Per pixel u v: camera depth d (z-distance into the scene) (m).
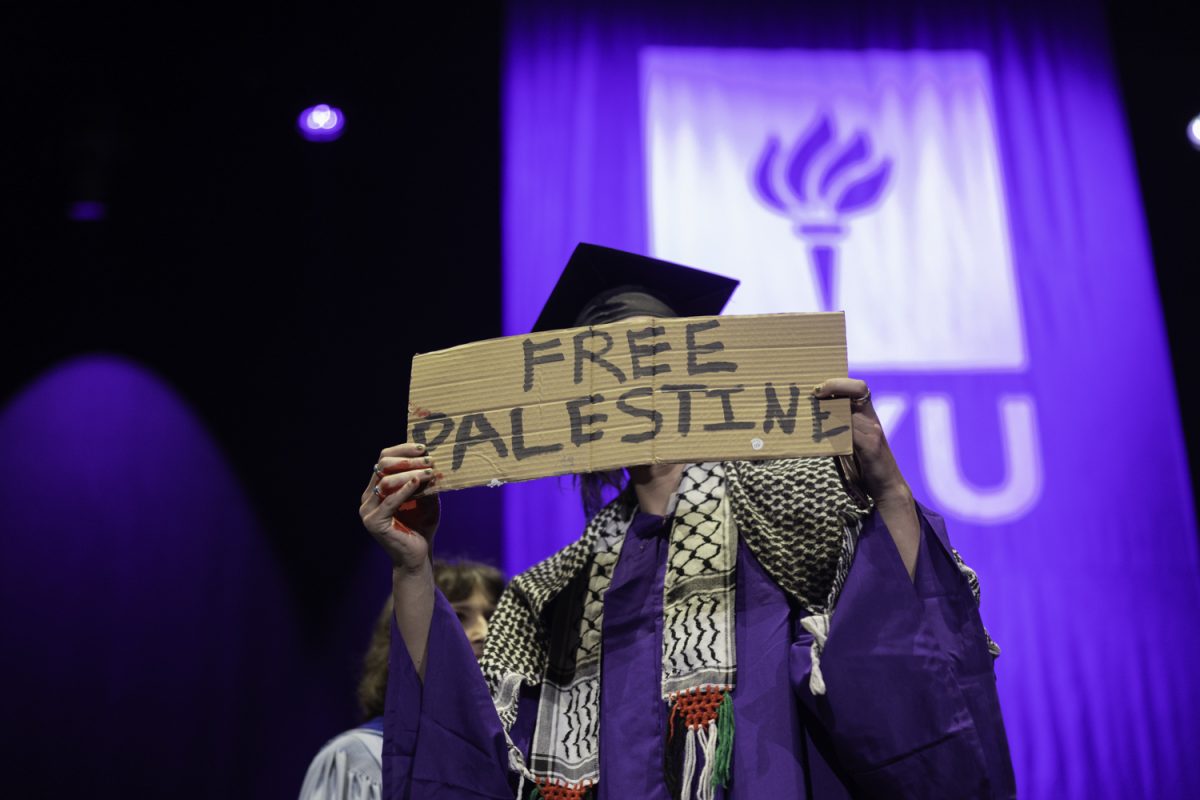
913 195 9.02
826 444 2.40
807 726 2.48
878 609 2.38
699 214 8.92
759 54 9.34
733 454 2.42
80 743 8.00
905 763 2.30
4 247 8.87
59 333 8.81
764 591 2.62
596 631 2.78
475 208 8.98
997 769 2.34
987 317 8.74
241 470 8.61
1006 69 9.36
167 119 8.89
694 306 3.48
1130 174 9.12
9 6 8.06
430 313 8.81
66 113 8.67
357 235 8.96
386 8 8.80
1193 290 8.86
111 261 8.92
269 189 9.03
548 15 9.34
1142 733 7.92
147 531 8.47
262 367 8.80
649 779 2.48
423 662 2.61
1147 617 8.16
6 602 8.26
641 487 2.88
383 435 8.66
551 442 2.51
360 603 8.38
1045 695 8.04
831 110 9.23
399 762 2.53
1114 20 9.45
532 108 9.12
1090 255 8.91
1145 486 8.41
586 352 2.55
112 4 8.23
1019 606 8.18
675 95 9.21
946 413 8.52
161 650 8.23
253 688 8.19
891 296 8.78
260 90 8.88
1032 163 9.13
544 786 2.63
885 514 2.49
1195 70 9.33
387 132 9.03
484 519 8.23
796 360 2.47
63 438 8.62
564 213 8.92
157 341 8.83
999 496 8.38
